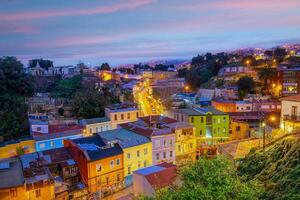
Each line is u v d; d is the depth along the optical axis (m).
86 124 66.94
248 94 99.50
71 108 82.75
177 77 170.25
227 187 18.70
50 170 47.69
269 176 27.20
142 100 111.81
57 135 60.88
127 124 67.06
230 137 70.88
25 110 78.62
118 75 166.38
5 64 95.12
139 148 55.31
